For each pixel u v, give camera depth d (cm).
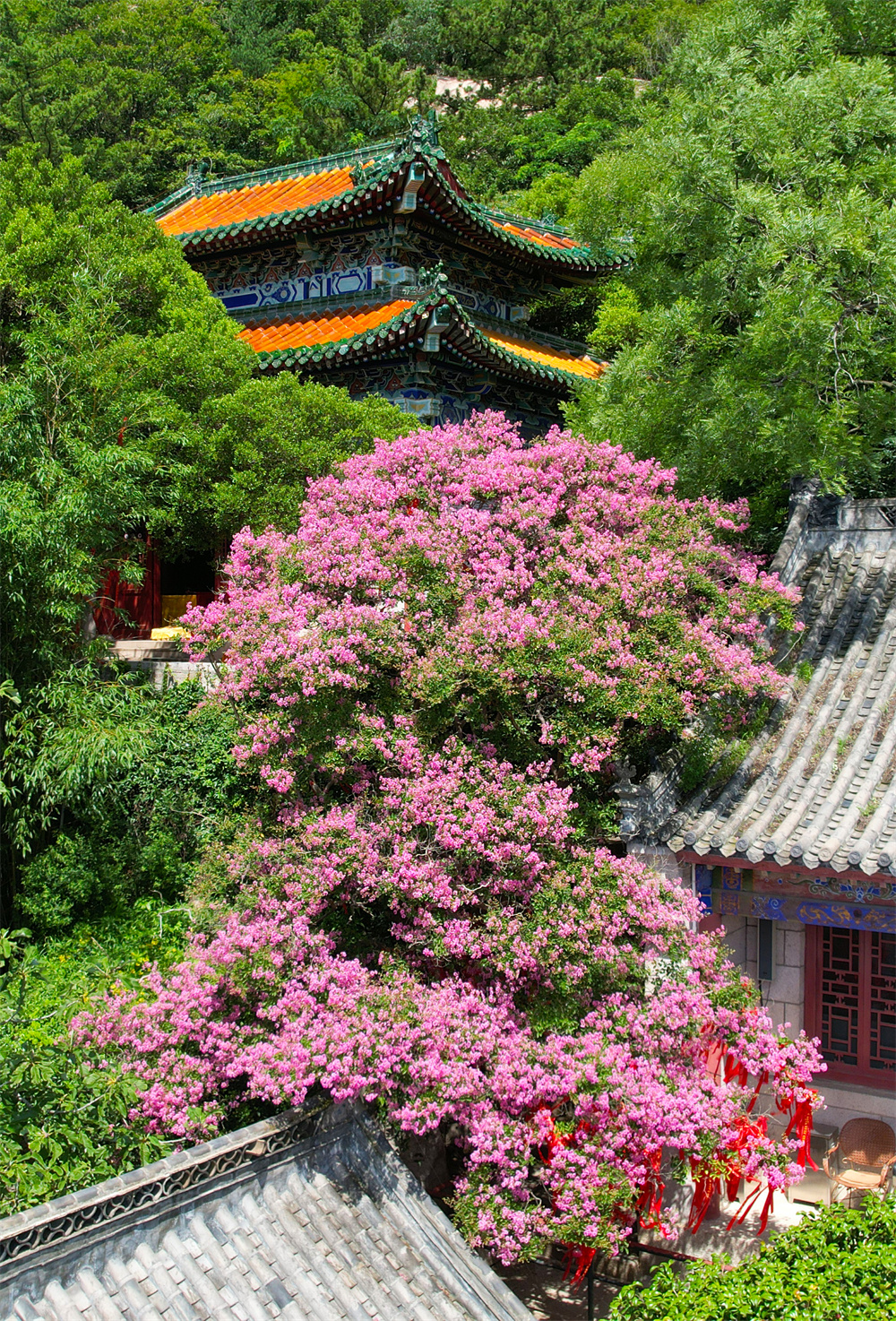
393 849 986
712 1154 943
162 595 2006
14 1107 818
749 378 1430
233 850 1095
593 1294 1096
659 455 1547
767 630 1296
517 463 1240
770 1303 755
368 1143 845
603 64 6394
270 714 1082
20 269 1636
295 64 6231
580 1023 967
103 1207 681
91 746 1259
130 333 1631
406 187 1914
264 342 2047
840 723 1150
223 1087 954
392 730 1048
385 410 1636
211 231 2136
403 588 1112
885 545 1354
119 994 1022
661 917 963
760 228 1401
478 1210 868
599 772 1125
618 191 1934
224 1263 717
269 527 1298
